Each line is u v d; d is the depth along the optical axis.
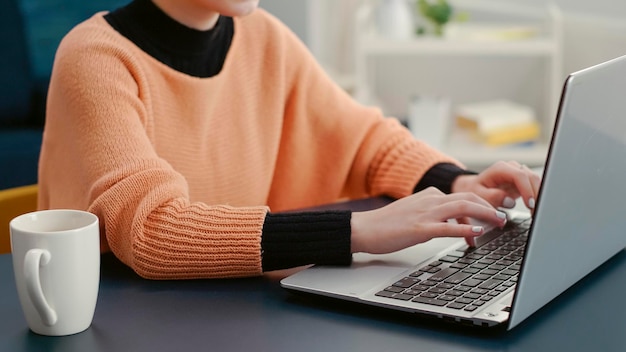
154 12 1.39
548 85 3.34
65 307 0.93
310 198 1.67
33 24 3.04
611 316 0.98
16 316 1.00
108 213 1.14
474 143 3.24
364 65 3.27
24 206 1.53
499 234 1.24
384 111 3.68
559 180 0.87
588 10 3.36
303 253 1.10
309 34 3.38
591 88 0.90
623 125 1.01
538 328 0.95
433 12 3.31
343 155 1.63
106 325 0.97
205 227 1.11
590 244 1.04
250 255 1.10
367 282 1.04
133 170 1.16
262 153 1.59
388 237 1.10
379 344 0.91
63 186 1.30
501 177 1.38
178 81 1.41
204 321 0.97
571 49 3.36
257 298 1.05
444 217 1.12
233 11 1.34
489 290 1.01
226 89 1.52
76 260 0.93
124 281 1.11
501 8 3.56
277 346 0.90
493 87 3.62
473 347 0.90
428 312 0.94
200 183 1.47
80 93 1.25
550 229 0.89
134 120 1.24
